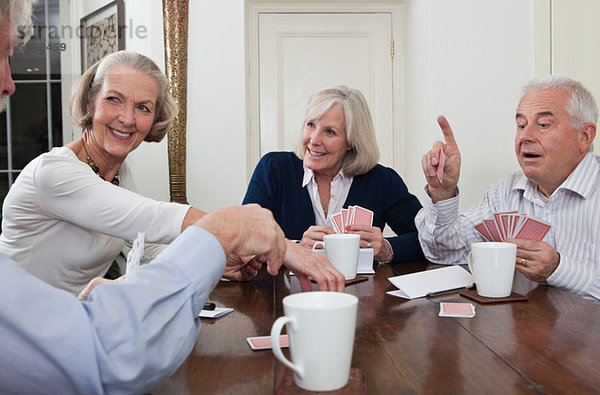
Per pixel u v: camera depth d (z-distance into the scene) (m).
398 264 1.57
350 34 3.62
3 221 1.32
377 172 1.94
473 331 0.85
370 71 3.64
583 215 1.54
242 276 1.32
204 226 0.70
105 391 0.55
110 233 1.22
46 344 0.52
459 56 2.86
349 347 0.62
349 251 1.27
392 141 3.67
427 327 0.88
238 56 2.98
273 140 3.62
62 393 0.54
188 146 2.99
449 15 2.86
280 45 3.61
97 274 1.44
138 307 0.57
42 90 2.78
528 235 1.24
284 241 0.80
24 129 2.79
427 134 2.98
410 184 3.47
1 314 0.51
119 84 1.38
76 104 1.42
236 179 3.01
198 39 2.98
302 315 0.61
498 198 1.73
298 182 1.91
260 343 0.81
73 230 1.32
